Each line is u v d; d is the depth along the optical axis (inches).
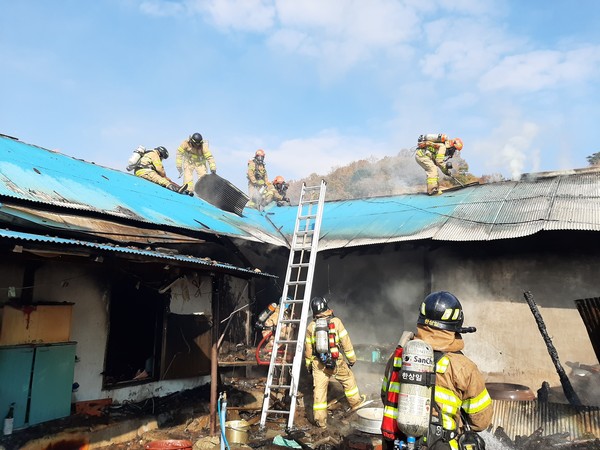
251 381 335.9
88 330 227.5
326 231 369.4
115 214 255.9
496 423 196.5
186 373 287.1
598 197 292.0
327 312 263.3
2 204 205.6
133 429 224.1
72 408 215.8
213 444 217.9
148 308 266.4
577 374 246.5
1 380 180.7
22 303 196.4
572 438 177.3
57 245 164.1
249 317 387.9
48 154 308.3
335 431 245.4
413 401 88.5
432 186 395.9
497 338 302.0
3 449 171.5
